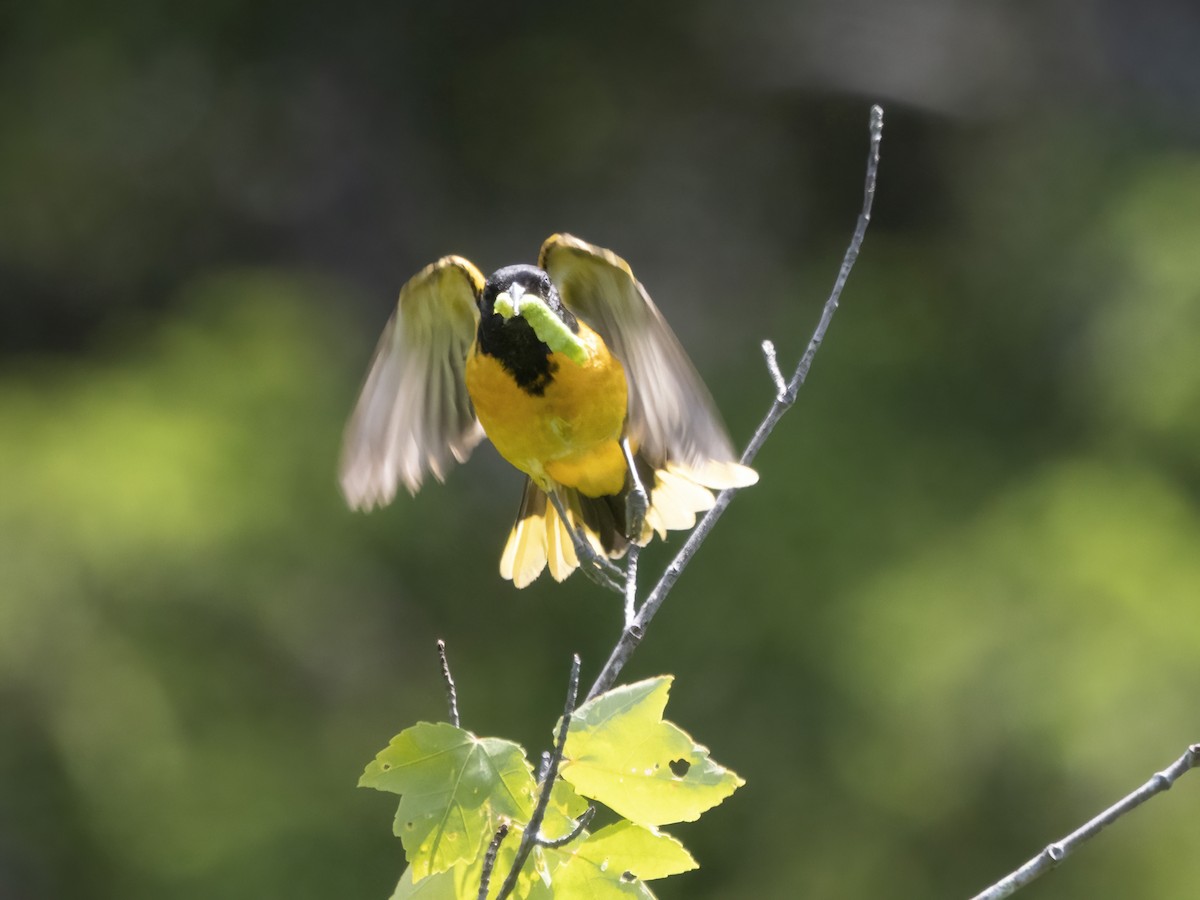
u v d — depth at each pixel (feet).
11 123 60.23
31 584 44.34
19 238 59.47
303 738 46.60
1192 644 45.09
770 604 49.47
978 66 63.67
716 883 47.01
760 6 63.77
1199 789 43.50
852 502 52.03
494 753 13.93
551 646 51.01
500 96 64.03
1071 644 45.75
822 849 45.98
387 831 46.24
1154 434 50.72
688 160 64.18
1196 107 62.34
